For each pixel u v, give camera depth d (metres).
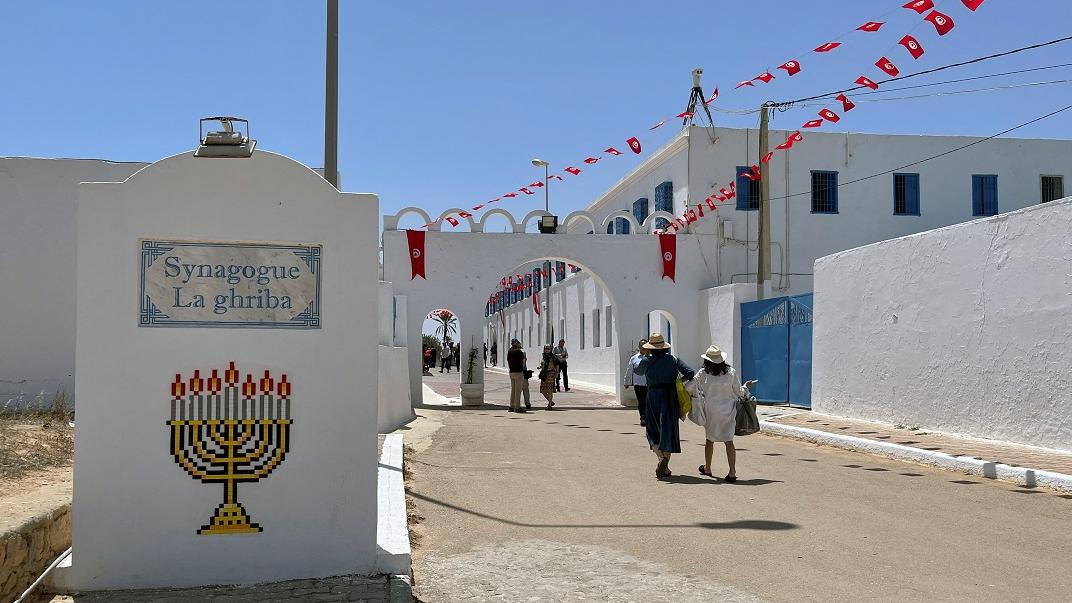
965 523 8.21
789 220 27.05
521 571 6.63
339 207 6.24
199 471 6.02
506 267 25.52
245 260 6.11
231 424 6.06
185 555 5.98
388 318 18.50
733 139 26.92
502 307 61.59
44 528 6.39
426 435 16.36
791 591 6.04
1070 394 11.72
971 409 13.78
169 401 5.99
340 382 6.20
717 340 24.83
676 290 26.20
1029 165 28.47
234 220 6.10
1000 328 13.08
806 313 20.30
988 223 13.35
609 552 7.18
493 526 8.21
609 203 36.78
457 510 8.96
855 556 6.96
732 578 6.38
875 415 16.55
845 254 17.62
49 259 15.61
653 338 11.27
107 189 5.98
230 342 6.07
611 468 11.98
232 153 6.11
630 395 25.23
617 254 25.98
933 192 27.94
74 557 5.87
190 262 6.05
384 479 9.91
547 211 26.02
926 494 9.81
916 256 15.21
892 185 27.72
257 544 6.06
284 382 6.12
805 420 17.56
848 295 17.55
